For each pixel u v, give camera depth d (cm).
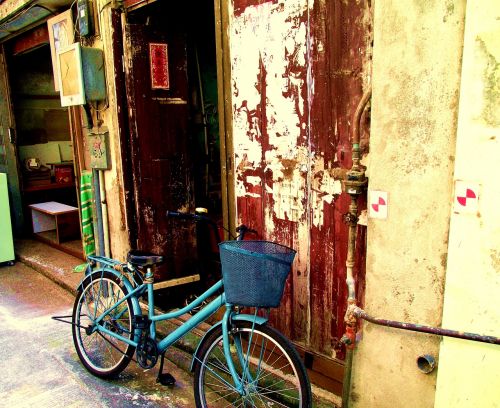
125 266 319
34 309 467
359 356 244
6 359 365
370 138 221
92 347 378
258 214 319
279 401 290
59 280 532
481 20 175
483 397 197
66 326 423
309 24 264
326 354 290
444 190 200
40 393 317
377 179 221
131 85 405
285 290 308
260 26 292
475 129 183
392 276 224
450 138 194
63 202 789
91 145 455
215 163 538
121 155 421
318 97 267
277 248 251
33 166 739
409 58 201
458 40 186
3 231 602
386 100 212
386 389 235
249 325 251
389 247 222
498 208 182
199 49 505
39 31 589
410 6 198
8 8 534
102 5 409
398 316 225
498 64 174
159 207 435
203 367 271
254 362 321
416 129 204
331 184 269
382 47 209
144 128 416
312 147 275
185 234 454
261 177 311
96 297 337
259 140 308
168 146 433
